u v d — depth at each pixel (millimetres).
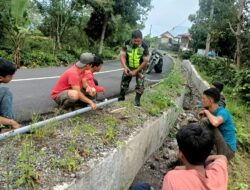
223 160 2732
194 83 17812
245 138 8070
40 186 3072
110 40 31484
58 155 3742
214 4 24672
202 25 27125
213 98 5023
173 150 7102
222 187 2434
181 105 10516
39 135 4133
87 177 3504
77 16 23297
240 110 10695
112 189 4402
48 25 22422
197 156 2484
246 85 12477
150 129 5969
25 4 14883
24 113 5910
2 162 3361
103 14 26562
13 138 3932
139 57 6727
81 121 5141
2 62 3891
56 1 21766
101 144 4359
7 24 15172
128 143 4738
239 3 16984
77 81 5430
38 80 10281
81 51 23547
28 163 3324
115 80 12711
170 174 2465
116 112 6098
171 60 36125
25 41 17438
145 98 7645
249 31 16844
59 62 18000
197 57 30250
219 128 5062
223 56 23578
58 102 5566
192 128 2566
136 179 5559
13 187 2980
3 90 4133
